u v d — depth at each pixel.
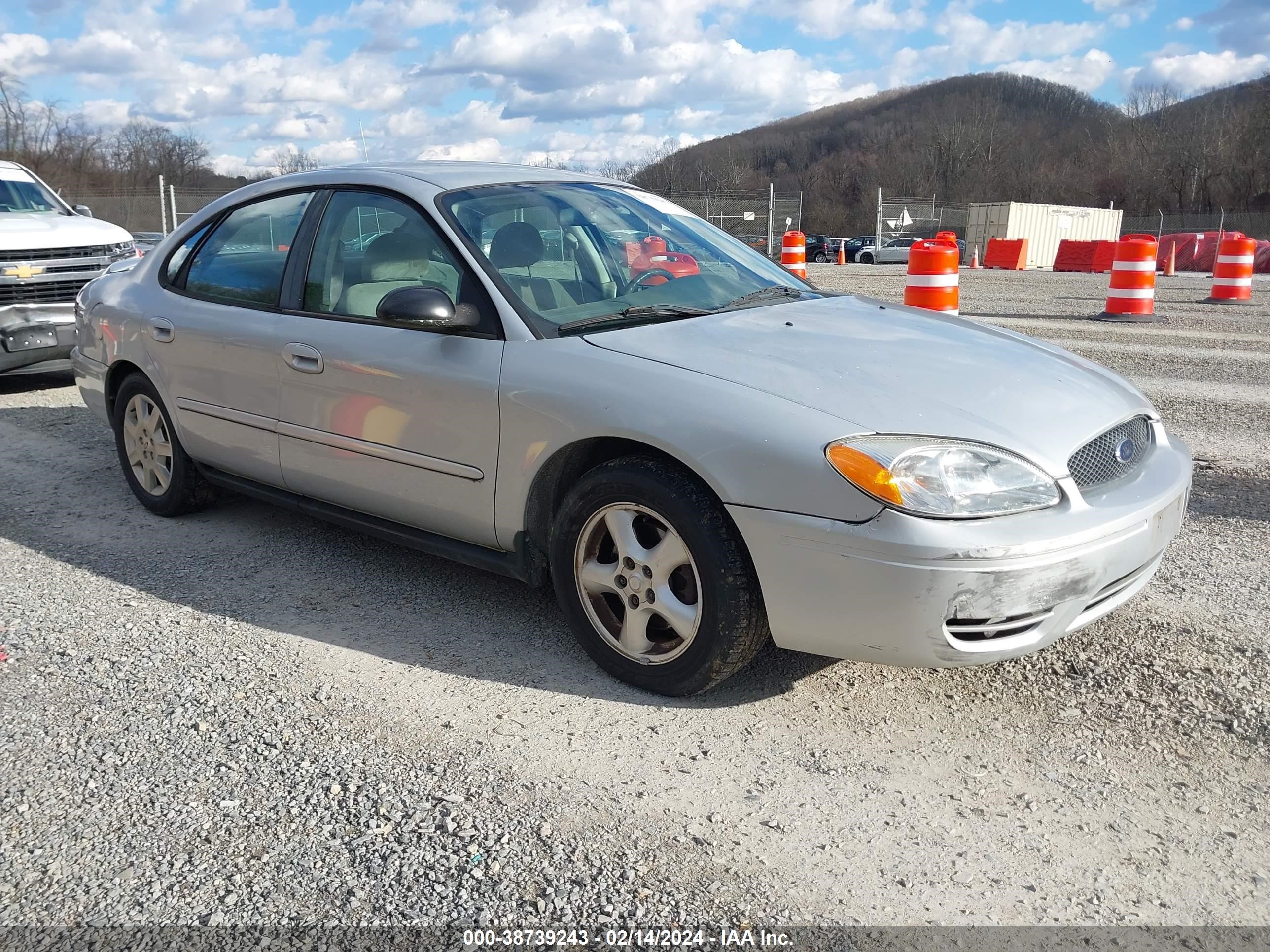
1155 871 2.23
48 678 3.12
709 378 2.86
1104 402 3.00
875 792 2.53
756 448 2.66
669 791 2.53
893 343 3.18
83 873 2.23
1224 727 2.79
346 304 3.67
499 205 3.61
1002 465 2.59
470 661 3.24
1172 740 2.74
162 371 4.39
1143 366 8.75
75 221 8.46
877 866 2.24
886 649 2.60
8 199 8.82
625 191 4.11
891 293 17.44
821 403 2.71
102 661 3.23
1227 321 11.99
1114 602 2.84
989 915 2.09
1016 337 3.62
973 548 2.47
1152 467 3.01
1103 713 2.88
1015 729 2.82
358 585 3.88
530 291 3.30
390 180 3.72
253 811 2.44
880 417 2.67
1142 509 2.76
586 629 3.12
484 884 2.18
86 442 6.20
